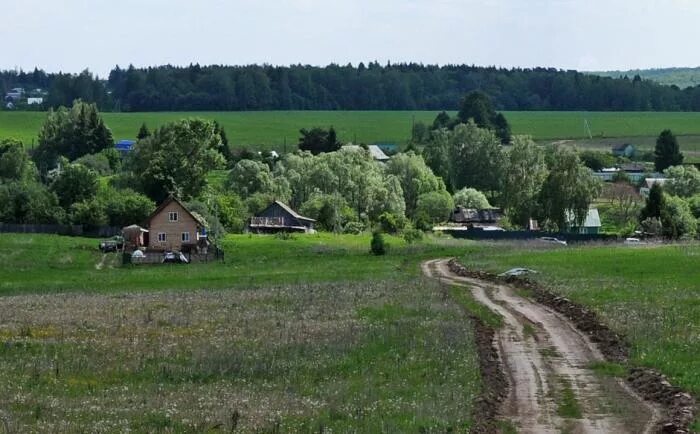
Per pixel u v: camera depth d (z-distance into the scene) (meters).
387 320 84.69
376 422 46.78
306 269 149.12
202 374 61.84
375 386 56.50
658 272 114.56
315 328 80.75
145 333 81.25
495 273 129.25
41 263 164.12
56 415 49.75
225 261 168.88
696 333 72.19
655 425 47.59
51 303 106.69
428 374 59.53
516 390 55.78
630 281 106.19
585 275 115.62
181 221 197.25
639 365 62.22
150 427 46.47
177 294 114.31
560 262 135.12
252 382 59.22
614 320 79.62
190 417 48.50
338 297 103.75
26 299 112.75
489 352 68.00
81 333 81.81
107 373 62.94
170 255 170.88
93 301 108.00
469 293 108.44
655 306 86.38
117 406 51.97
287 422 47.00
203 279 135.88
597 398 53.69
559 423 48.03
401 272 139.88
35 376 61.53
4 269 154.75
